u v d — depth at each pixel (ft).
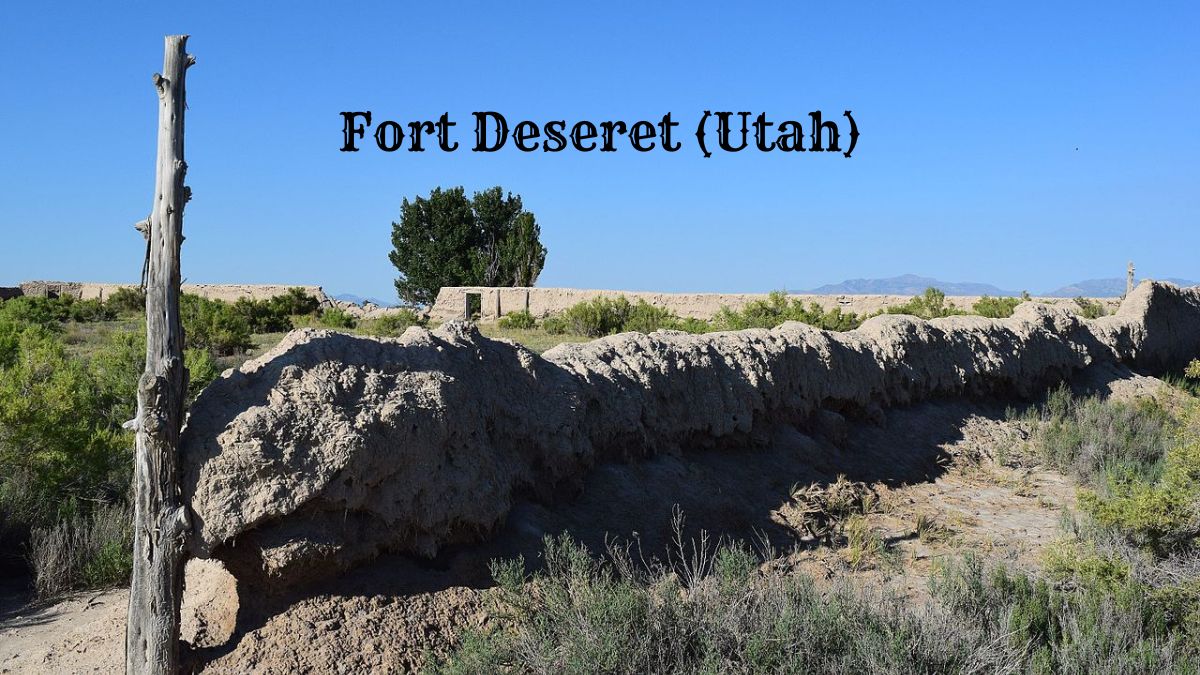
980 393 52.21
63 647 19.29
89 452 28.37
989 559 28.14
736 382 34.42
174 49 16.40
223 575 19.11
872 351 44.68
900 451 40.93
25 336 44.93
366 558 19.88
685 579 24.14
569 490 26.30
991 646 18.45
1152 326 76.33
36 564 23.90
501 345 26.84
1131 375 67.67
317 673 17.16
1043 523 33.40
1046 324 62.23
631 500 27.30
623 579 21.58
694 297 117.50
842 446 38.93
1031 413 52.37
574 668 16.72
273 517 18.02
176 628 16.85
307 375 19.76
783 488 32.42
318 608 18.58
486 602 20.13
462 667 16.88
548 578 20.88
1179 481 25.50
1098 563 23.02
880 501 34.42
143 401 16.58
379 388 20.57
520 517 23.99
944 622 19.19
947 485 38.50
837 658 17.72
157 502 16.76
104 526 25.36
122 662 18.04
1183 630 21.74
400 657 17.93
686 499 28.71
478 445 22.71
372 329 101.71
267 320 105.29
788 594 20.02
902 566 27.22
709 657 16.90
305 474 18.34
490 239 187.83
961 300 110.11
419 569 20.66
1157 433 47.60
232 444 17.83
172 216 16.57
